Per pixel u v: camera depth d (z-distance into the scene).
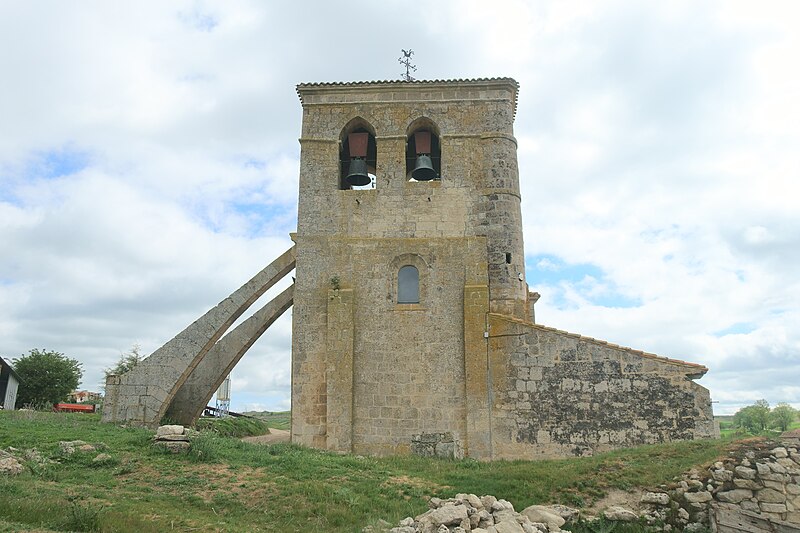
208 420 30.66
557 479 16.14
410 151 27.86
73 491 13.79
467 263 24.48
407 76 28.38
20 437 17.98
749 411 36.00
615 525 14.25
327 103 26.78
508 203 25.36
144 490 14.47
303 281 24.72
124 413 23.97
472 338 23.31
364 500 14.71
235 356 26.62
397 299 24.47
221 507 13.95
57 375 49.91
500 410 22.36
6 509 11.79
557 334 22.56
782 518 13.99
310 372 23.73
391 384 23.41
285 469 16.83
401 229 25.23
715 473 14.84
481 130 26.27
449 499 14.21
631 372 21.56
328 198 25.69
